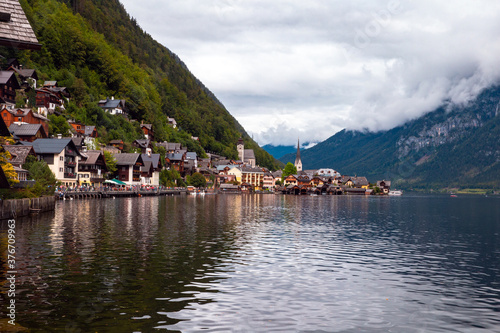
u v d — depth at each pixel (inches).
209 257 1286.9
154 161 6811.0
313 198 7711.6
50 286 922.7
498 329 749.3
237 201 5339.6
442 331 737.0
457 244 1720.0
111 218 2329.0
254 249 1454.2
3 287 908.6
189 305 826.8
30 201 2373.3
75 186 4382.4
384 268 1210.6
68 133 5433.1
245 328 719.1
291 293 928.9
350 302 880.3
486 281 1079.0
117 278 1003.3
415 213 3769.7
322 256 1365.7
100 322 725.3
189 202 4503.0
